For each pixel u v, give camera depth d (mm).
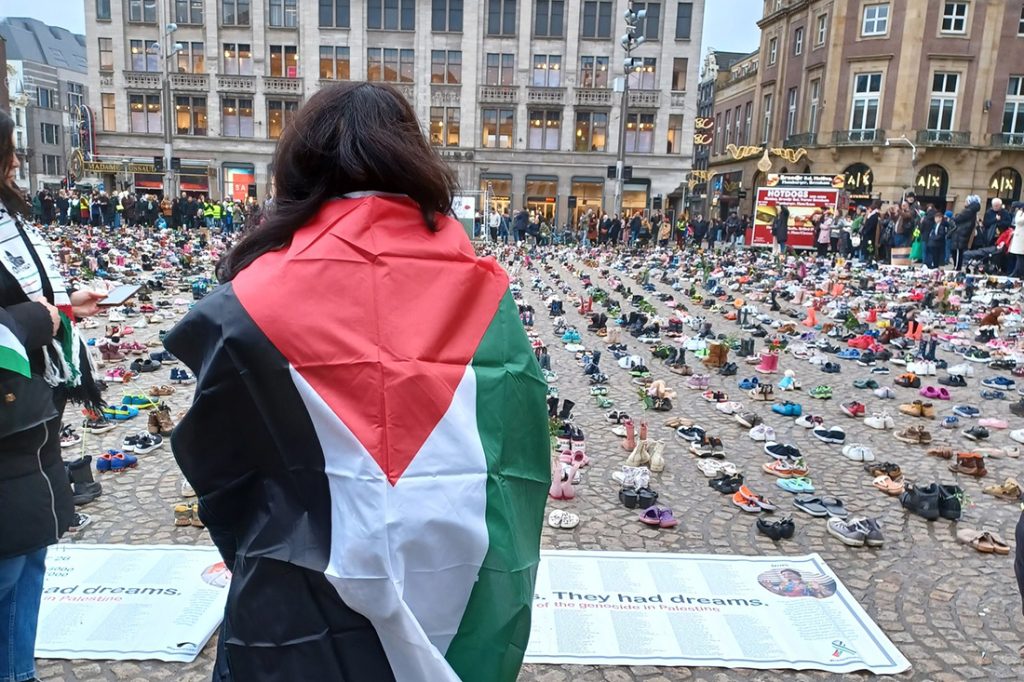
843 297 14711
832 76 43312
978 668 3314
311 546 1338
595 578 3936
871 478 5719
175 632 3324
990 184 41406
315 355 1350
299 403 1345
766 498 5273
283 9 47094
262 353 1348
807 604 3750
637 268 20219
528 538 1535
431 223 1523
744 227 35781
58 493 2408
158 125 48375
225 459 1415
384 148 1458
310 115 1508
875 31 41625
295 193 1523
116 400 7066
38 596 2537
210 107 47906
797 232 27688
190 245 22203
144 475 5293
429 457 1364
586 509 4996
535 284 16359
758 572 4051
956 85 40656
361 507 1319
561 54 47844
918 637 3559
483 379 1460
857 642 3449
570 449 5789
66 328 2404
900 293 15227
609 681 3148
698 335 10969
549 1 47344
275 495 1384
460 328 1479
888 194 41562
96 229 27531
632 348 10453
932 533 4742
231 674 1376
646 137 48562
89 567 3854
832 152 43406
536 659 3260
